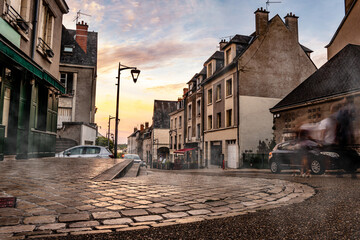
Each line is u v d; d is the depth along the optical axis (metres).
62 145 19.31
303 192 5.10
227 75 23.31
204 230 2.63
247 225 2.80
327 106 12.70
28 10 9.75
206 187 5.44
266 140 21.53
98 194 4.13
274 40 22.69
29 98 9.94
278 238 2.40
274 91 22.17
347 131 11.20
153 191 4.68
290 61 22.83
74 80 26.75
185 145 33.59
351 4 17.94
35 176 5.50
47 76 10.04
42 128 11.59
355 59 13.34
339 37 18.34
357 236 2.41
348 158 9.23
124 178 6.57
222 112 24.05
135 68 14.94
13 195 3.76
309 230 2.62
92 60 28.06
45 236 2.33
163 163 29.67
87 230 2.54
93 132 25.25
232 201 4.08
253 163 20.08
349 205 3.69
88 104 26.67
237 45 22.92
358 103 11.11
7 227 2.52
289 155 11.08
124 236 2.40
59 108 25.97
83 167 7.54
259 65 22.06
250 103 21.53
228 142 23.14
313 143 10.48
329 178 8.02
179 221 2.94
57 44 13.25
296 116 14.91
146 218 3.01
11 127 9.10
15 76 9.20
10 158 8.88
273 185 6.09
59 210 3.14
